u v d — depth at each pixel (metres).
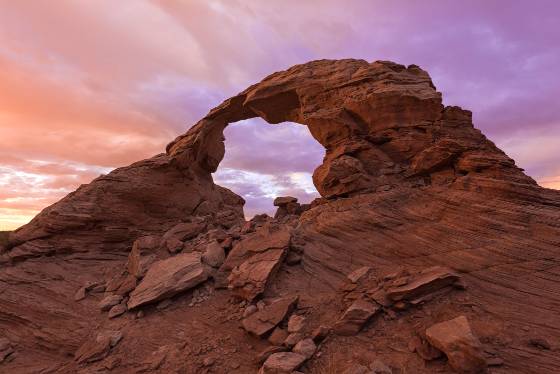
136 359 10.48
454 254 11.73
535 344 8.00
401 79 17.20
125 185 20.91
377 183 15.92
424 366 7.79
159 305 13.13
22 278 16.56
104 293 15.36
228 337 10.59
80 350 11.69
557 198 12.60
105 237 19.86
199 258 14.75
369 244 13.44
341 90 18.20
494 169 13.45
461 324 7.93
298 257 13.58
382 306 10.05
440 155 14.80
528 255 10.82
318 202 19.69
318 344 9.25
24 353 12.88
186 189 23.36
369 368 7.87
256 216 22.39
